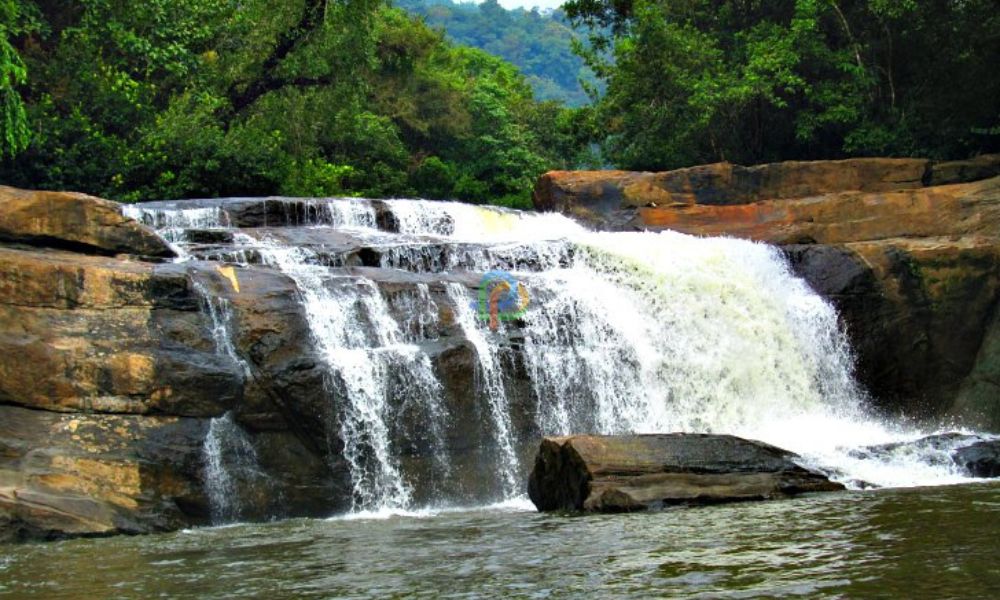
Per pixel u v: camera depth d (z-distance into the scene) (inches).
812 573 308.3
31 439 508.7
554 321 701.9
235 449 545.6
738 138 1328.7
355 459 572.1
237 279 597.0
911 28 1211.2
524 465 632.4
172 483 520.1
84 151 1073.5
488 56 3011.8
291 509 549.0
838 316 850.1
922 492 505.4
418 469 591.8
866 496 495.5
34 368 522.3
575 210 1025.5
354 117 1507.1
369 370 584.4
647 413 725.9
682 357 767.7
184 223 799.7
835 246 877.8
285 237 757.9
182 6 1240.8
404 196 1791.3
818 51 1227.2
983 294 870.4
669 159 1357.0
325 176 1331.2
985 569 302.7
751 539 377.4
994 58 1159.6
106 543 455.5
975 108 1165.7
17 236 593.0
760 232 957.2
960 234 914.1
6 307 531.2
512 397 643.5
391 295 635.5
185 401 538.6
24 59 1101.1
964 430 842.2
